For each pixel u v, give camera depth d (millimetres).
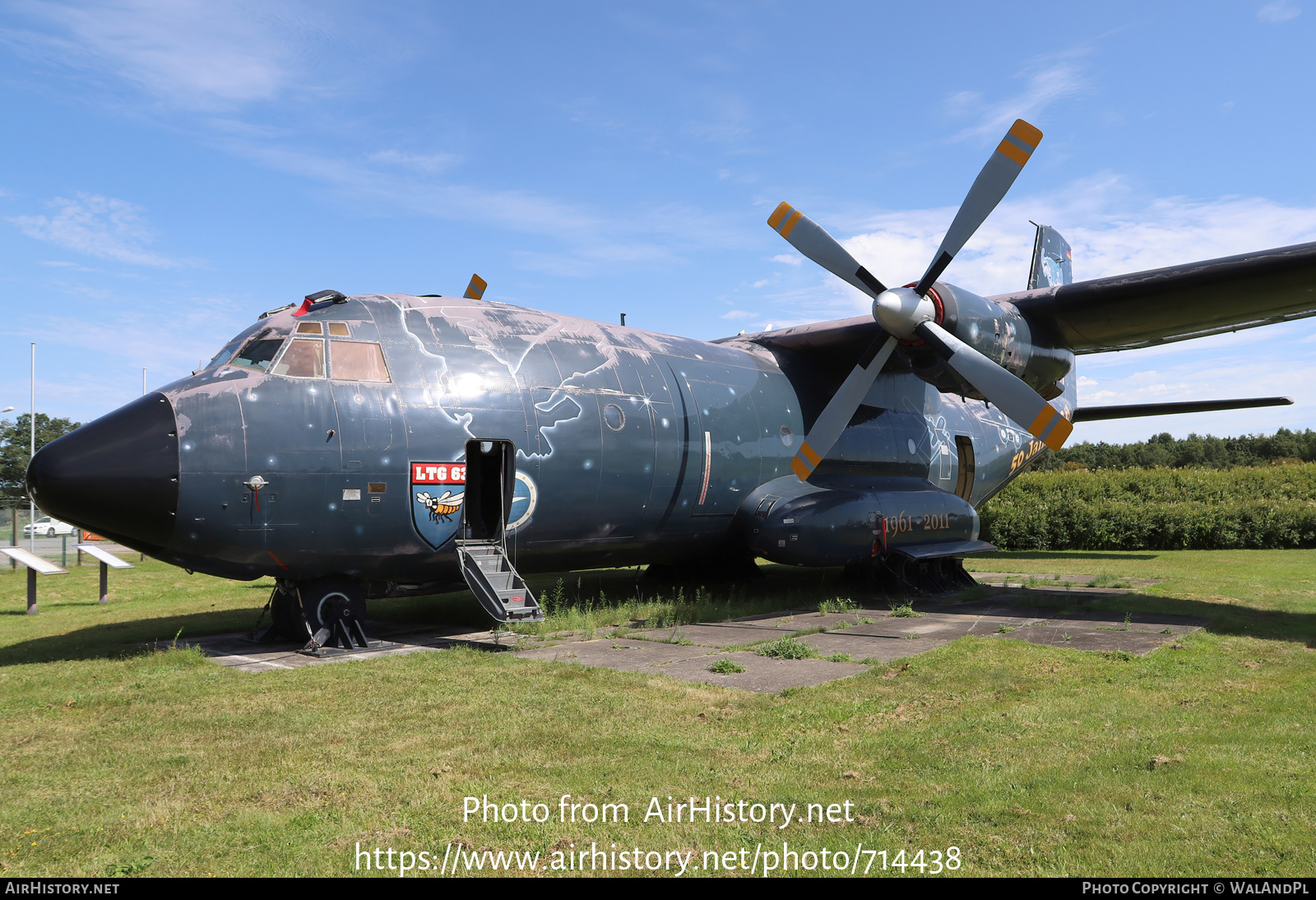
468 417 8758
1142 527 23375
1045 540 24203
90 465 7191
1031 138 9461
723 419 11164
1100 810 3953
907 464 13773
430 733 5285
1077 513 23906
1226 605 11078
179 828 3850
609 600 12469
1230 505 23344
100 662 7645
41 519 34781
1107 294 10320
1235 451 53375
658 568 14414
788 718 5578
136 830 3820
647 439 10180
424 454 8438
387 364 8531
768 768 4609
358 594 8719
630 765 4664
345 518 8078
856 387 10516
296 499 7832
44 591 16047
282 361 8062
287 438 7801
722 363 11805
